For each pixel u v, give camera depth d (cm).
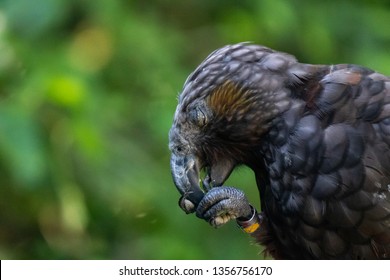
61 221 1079
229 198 687
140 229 1053
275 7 1034
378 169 655
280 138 671
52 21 938
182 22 1077
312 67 682
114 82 1023
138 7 1045
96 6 985
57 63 955
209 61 685
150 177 1020
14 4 930
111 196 1015
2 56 962
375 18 1098
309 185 665
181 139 689
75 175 1005
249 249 1045
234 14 1077
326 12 1092
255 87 672
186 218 1040
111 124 1001
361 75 675
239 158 694
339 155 658
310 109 670
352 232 666
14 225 1086
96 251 1055
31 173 909
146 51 1012
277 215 690
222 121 678
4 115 916
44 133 966
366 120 663
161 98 1014
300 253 699
